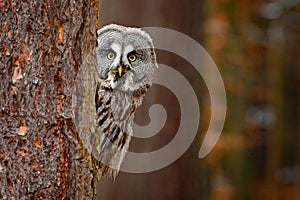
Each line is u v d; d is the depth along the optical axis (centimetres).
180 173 1220
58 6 504
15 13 493
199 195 1246
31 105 500
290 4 2128
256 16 2081
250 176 2078
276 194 2133
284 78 2217
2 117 497
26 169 500
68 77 513
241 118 2030
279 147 2144
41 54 500
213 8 1994
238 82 2019
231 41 2009
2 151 497
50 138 506
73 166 519
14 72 497
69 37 512
